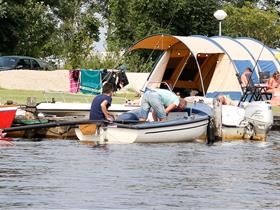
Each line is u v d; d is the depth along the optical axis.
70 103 60.69
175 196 32.34
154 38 71.69
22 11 120.94
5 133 51.69
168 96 52.09
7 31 120.38
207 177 37.22
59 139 52.50
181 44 71.88
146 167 39.84
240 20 135.62
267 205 31.03
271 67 73.44
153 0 109.88
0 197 31.42
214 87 70.12
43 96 71.75
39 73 84.06
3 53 121.75
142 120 51.88
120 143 49.91
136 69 98.69
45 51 125.50
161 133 50.50
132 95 78.69
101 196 32.00
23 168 38.53
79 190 33.12
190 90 71.69
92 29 126.62
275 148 50.19
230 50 71.12
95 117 50.53
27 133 52.88
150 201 31.30
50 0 143.38
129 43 111.25
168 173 38.06
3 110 50.00
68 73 83.94
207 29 112.38
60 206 30.11
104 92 50.78
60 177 36.09
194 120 51.50
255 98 68.31
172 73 72.75
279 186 35.12
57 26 137.25
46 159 41.84
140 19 111.50
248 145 51.78
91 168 39.00
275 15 140.38
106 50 101.50
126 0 113.75
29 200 31.00
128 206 30.33
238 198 32.28
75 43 107.44
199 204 31.00
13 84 83.69
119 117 52.16
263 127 55.34
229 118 55.00
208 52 69.06
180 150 47.44
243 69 70.44
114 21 114.19
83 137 50.78
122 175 37.12
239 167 40.78
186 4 110.50
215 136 52.94
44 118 54.09
